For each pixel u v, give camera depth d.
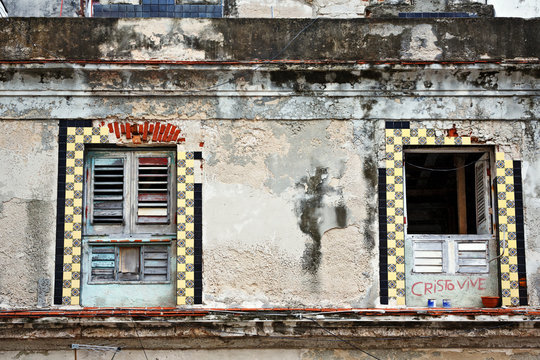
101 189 12.38
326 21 12.47
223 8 14.85
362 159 12.35
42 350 11.96
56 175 12.17
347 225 12.21
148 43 12.35
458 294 12.29
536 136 12.49
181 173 12.24
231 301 12.00
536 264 12.22
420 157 15.96
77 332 11.81
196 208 12.17
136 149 12.47
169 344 11.96
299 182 12.30
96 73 12.23
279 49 12.34
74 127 12.28
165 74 12.27
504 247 12.24
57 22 12.34
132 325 11.82
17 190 12.12
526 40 12.55
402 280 12.12
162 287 12.20
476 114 12.46
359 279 12.10
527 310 11.90
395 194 12.30
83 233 12.24
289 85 12.41
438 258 12.36
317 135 12.40
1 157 12.18
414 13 14.92
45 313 11.63
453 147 12.55
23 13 14.83
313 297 12.05
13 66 12.09
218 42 12.35
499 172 12.41
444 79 12.45
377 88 12.44
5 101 12.28
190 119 12.34
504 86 12.49
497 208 12.36
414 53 12.44
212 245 12.11
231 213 12.20
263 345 12.03
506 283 12.17
